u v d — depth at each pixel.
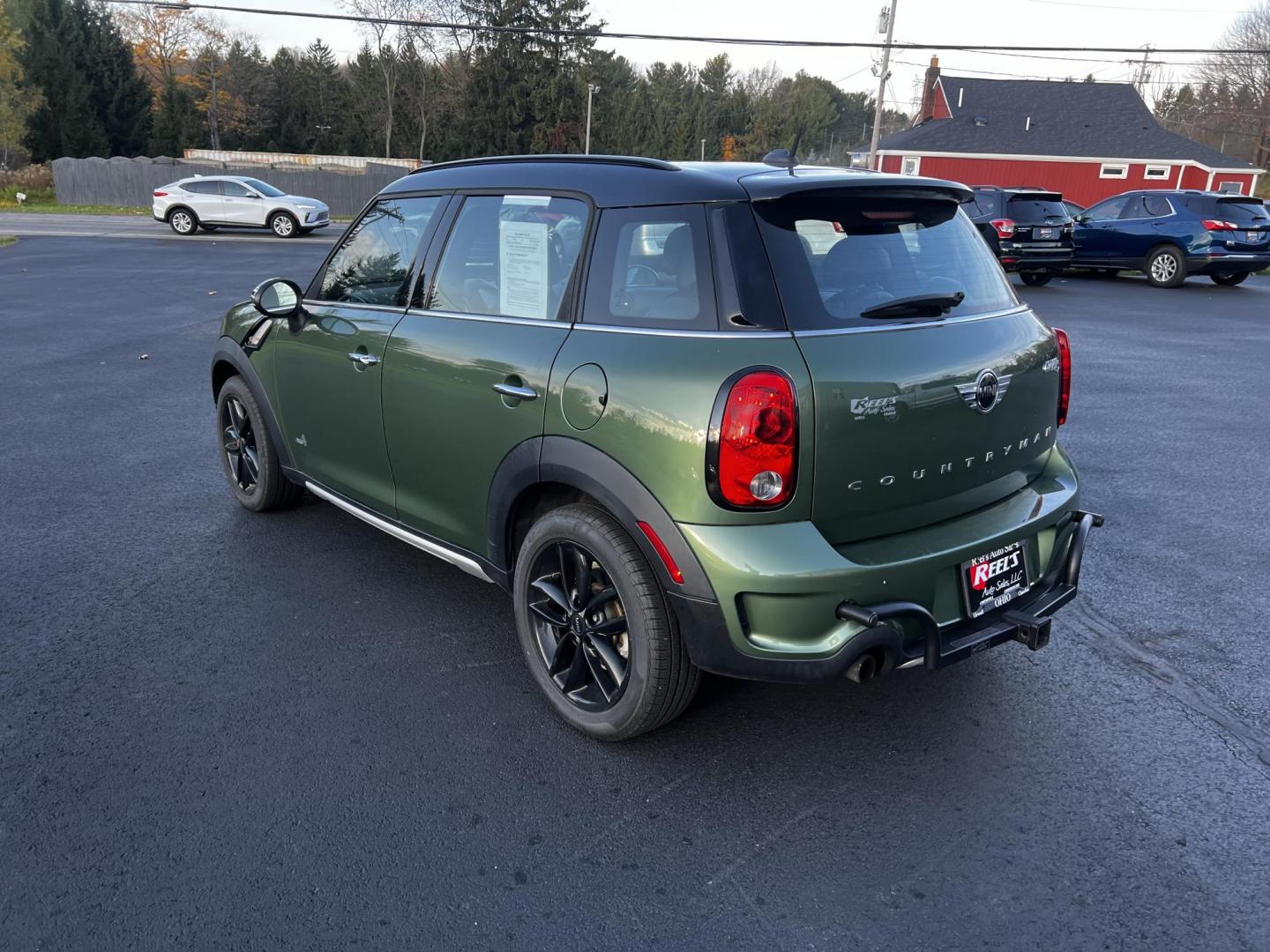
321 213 28.55
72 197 41.69
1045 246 17.28
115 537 4.90
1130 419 7.85
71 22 59.53
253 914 2.42
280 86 75.12
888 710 3.40
